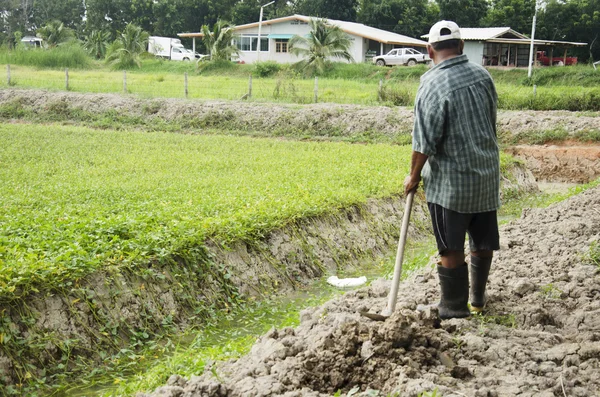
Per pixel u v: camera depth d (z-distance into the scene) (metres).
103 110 28.69
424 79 5.56
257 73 46.12
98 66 50.28
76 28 82.81
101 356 7.32
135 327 7.90
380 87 30.06
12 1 78.81
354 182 14.29
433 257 9.38
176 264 8.71
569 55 61.69
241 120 27.33
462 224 5.66
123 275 8.14
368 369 4.78
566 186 20.80
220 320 8.69
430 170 5.70
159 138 22.75
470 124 5.44
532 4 62.84
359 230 11.95
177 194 12.44
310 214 11.22
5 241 8.43
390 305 5.44
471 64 5.57
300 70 45.53
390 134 25.48
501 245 8.89
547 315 6.29
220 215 10.44
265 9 72.44
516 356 5.21
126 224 9.34
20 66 46.66
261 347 5.55
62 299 7.41
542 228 10.02
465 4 63.72
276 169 16.31
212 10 71.31
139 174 15.22
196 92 33.03
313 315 6.26
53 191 12.45
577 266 7.79
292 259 10.30
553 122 24.28
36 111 28.97
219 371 5.27
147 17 74.19
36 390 6.70
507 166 18.91
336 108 27.23
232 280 9.26
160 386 5.18
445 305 5.96
